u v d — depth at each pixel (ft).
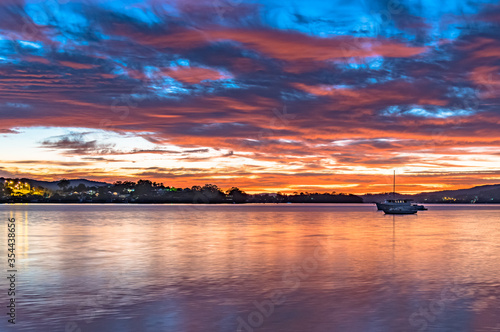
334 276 105.60
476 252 156.15
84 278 103.24
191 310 75.05
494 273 110.11
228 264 124.67
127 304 78.89
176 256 142.92
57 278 103.35
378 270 114.42
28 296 84.94
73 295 85.66
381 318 70.64
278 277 104.37
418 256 143.23
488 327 66.23
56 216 553.64
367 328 65.72
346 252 155.12
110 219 466.70
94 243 189.67
